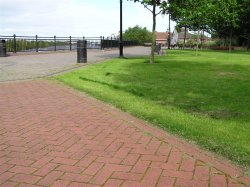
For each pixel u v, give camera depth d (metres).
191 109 7.39
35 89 9.59
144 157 4.62
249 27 50.22
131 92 9.23
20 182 3.89
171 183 3.88
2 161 4.47
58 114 6.84
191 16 19.23
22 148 4.95
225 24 47.69
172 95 8.90
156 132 5.71
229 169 4.26
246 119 6.54
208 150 4.89
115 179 3.97
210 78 12.12
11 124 6.14
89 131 5.75
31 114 6.83
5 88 9.73
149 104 7.77
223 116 6.79
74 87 9.88
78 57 17.84
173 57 24.92
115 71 13.74
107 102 7.99
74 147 4.98
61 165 4.35
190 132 5.64
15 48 26.50
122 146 5.04
